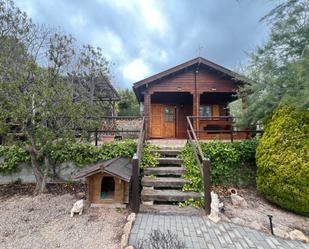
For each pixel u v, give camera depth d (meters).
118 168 4.94
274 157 5.02
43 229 3.77
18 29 6.00
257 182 5.52
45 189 5.55
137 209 4.43
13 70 5.00
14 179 6.18
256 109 6.68
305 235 3.96
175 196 4.83
